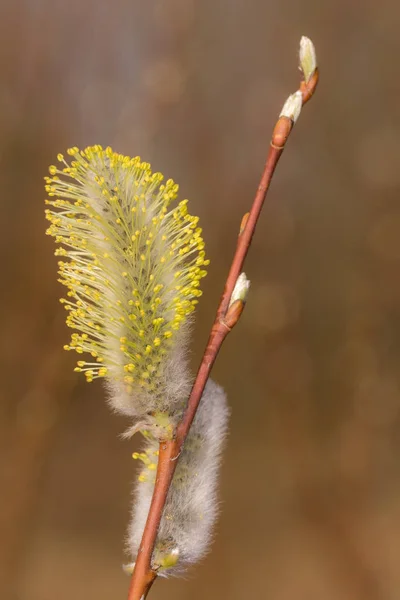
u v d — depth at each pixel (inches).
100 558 38.5
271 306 37.0
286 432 37.9
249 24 38.5
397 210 43.3
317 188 44.2
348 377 37.9
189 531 13.6
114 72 33.0
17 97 36.6
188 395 13.7
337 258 43.9
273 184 42.7
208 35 37.2
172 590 36.3
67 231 13.6
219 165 39.6
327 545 35.4
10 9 35.5
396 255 42.7
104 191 13.6
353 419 36.6
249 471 41.8
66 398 34.8
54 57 35.8
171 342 13.6
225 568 36.5
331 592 34.6
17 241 39.4
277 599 35.1
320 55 42.5
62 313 36.0
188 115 37.7
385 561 34.5
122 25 33.3
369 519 35.6
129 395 13.6
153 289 13.6
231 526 38.7
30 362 37.0
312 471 36.9
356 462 35.8
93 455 43.9
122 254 13.6
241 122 39.5
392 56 43.1
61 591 36.4
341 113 43.8
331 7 41.0
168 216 13.7
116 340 13.6
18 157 37.9
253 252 43.6
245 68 38.8
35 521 36.2
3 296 38.7
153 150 34.3
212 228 42.4
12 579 34.0
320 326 42.0
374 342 39.9
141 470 14.0
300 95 13.6
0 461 33.8
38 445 33.6
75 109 36.4
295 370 36.9
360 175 43.8
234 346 45.9
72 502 41.6
